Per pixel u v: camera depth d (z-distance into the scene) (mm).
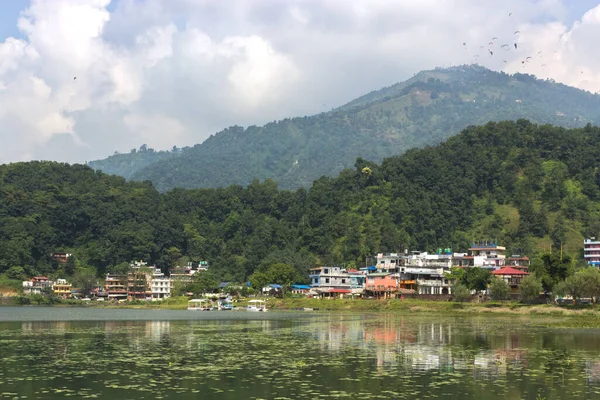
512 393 43000
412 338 78688
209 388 44094
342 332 87750
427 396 41844
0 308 195750
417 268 193500
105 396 41406
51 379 47250
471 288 159000
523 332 88188
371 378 48156
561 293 134625
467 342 73875
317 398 41062
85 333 85312
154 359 57875
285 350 65188
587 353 63938
